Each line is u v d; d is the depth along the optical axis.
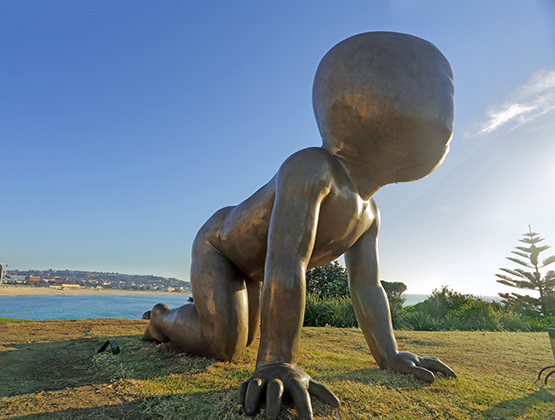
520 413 2.02
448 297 17.34
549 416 1.97
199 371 2.78
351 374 2.68
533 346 5.07
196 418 1.76
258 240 2.96
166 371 2.77
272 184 2.88
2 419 1.77
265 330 2.18
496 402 2.19
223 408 1.87
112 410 1.89
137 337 4.36
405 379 2.58
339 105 2.54
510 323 12.94
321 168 2.45
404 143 2.47
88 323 5.77
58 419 1.77
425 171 2.68
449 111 2.45
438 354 4.23
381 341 2.97
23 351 3.54
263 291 2.23
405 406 2.03
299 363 3.29
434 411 1.99
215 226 3.30
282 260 2.24
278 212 2.36
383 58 2.44
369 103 2.40
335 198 2.55
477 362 3.75
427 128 2.39
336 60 2.60
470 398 2.25
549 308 27.41
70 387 2.34
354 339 5.36
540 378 2.95
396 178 2.76
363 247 3.20
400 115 2.36
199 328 3.18
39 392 2.22
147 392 2.18
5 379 2.54
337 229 2.67
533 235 29.91
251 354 3.54
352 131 2.56
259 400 1.84
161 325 3.71
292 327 2.16
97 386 2.35
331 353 4.05
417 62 2.44
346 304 11.32
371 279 3.15
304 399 1.78
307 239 2.31
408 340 5.49
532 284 28.45
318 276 18.25
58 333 4.72
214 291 3.14
